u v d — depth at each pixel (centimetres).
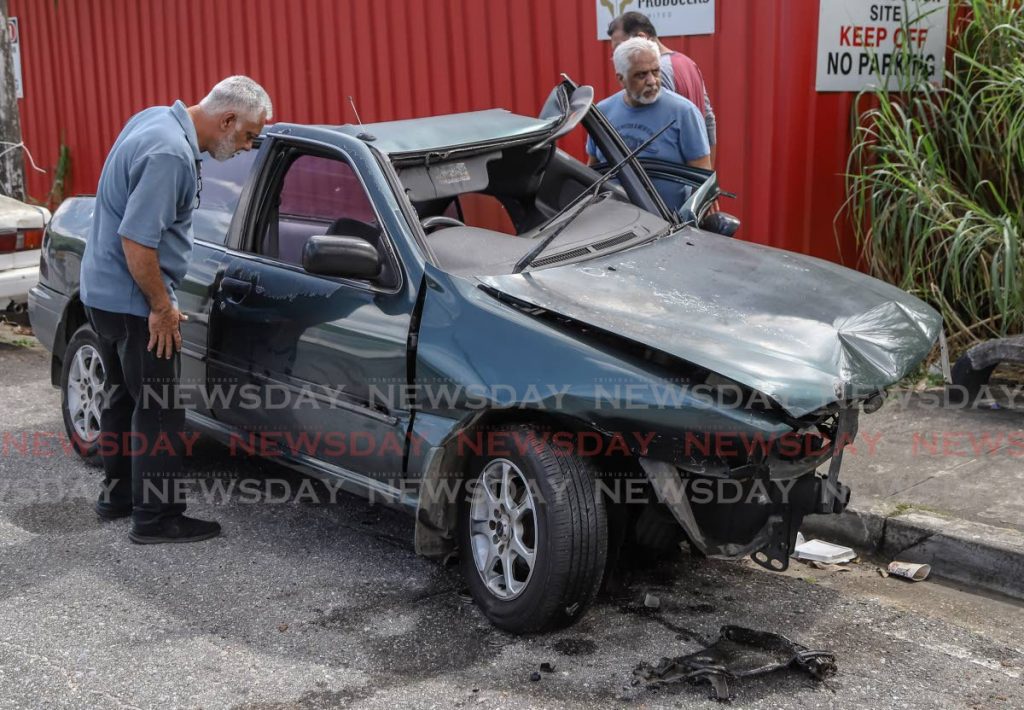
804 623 411
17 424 666
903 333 412
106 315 467
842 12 707
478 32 870
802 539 497
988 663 380
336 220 468
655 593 435
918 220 675
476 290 409
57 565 466
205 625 409
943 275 663
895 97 739
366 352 432
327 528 508
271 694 360
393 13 927
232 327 495
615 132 546
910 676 370
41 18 1288
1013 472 519
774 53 700
